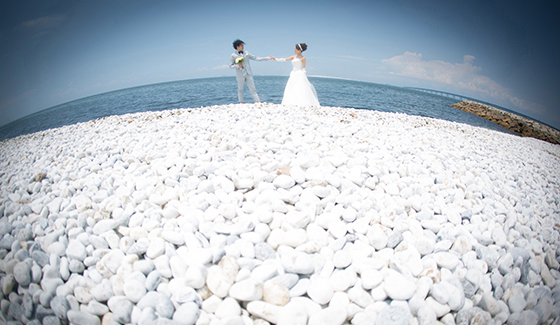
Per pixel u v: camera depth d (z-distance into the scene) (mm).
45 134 4750
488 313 1314
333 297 1310
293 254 1401
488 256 1567
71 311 1220
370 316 1240
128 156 2629
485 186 2406
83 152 2854
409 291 1297
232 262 1343
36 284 1384
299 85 6086
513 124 10453
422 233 1682
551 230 1936
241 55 5578
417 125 4953
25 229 1660
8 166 3062
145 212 1749
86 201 1904
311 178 2035
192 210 1735
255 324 1196
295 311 1186
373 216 1750
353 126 3777
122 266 1405
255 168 2133
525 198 2377
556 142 8250
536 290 1486
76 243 1523
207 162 2352
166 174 2164
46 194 2137
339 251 1468
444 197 2117
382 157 2631
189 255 1404
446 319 1288
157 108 10992
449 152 3098
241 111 4762
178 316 1179
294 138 3074
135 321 1213
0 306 1272
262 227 1571
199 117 4410
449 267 1485
